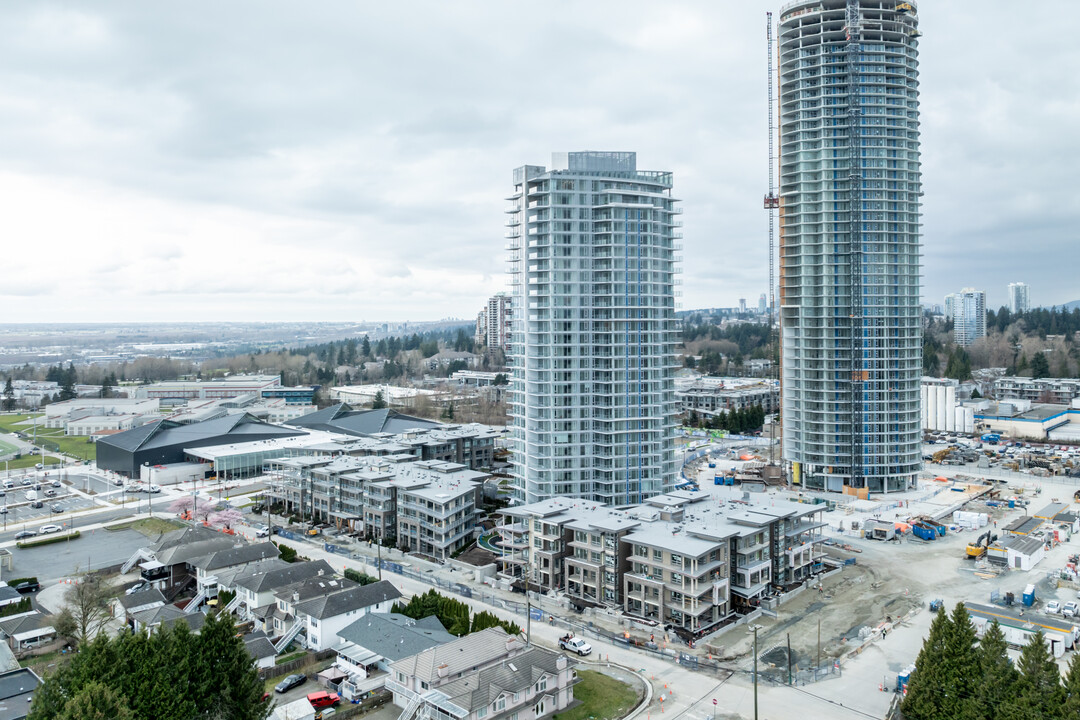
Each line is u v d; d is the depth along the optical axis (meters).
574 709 103.25
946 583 153.75
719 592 134.00
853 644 124.50
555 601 145.88
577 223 195.75
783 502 163.88
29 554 180.00
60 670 86.19
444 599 129.25
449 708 92.62
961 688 90.25
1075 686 82.19
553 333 194.00
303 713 100.75
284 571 140.38
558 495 193.12
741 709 103.12
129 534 198.25
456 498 181.25
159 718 83.56
